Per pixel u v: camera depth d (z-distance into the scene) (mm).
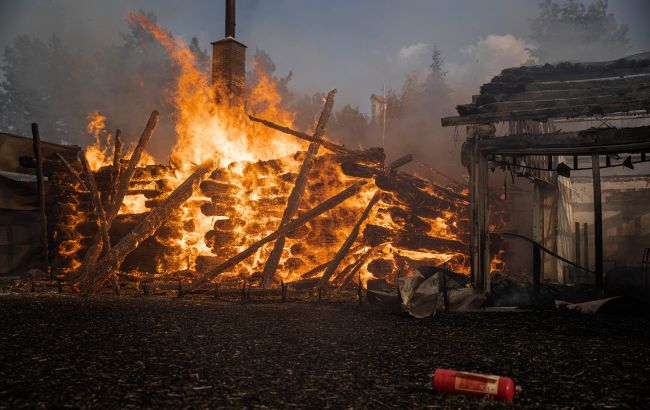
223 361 5613
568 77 12102
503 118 11148
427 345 6820
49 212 17641
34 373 4816
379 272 14219
